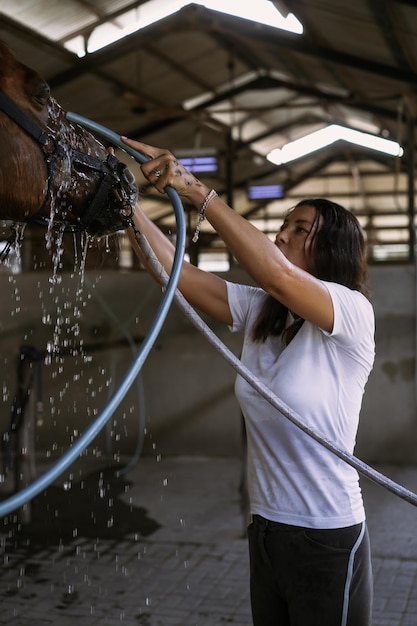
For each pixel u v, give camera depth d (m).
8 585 3.68
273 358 1.74
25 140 1.55
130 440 6.77
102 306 6.73
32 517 4.87
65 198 1.64
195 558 4.10
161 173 1.54
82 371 6.70
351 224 1.79
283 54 10.26
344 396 1.66
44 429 6.70
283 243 1.81
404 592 3.61
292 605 1.61
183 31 8.83
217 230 1.56
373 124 13.42
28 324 6.76
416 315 6.30
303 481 1.61
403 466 6.28
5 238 1.85
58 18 7.74
